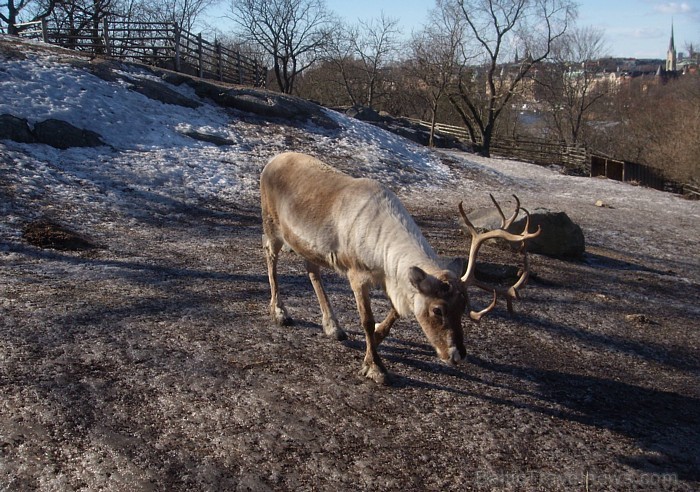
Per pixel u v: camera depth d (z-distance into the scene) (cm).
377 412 483
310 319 669
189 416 444
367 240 514
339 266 549
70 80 1570
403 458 427
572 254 1164
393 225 509
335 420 463
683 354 736
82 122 1427
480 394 538
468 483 411
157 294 694
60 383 464
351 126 2156
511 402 530
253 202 1298
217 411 454
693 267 1273
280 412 463
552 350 678
